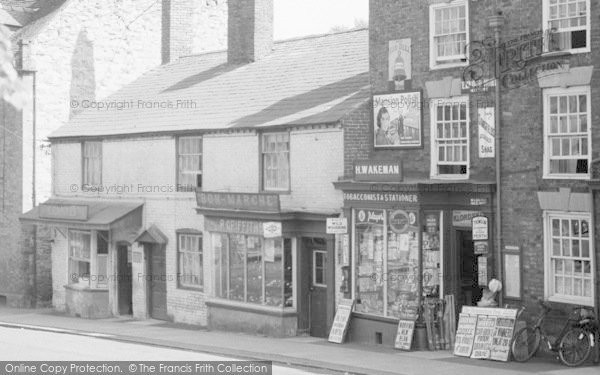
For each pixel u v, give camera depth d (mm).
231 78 33344
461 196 23250
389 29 25422
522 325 21625
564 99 21531
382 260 24281
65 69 39219
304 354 23047
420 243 23141
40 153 38781
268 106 29391
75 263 35844
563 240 21453
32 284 38750
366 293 24828
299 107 28016
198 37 41188
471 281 23844
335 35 32406
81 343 26484
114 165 34312
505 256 22500
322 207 26172
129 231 33188
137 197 33281
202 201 29547
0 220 39781
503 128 22656
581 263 21094
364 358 22094
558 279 21594
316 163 26359
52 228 36969
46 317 35000
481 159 23188
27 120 38500
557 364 20656
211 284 29641
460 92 23609
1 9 40938
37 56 38531
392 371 20000
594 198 20641
